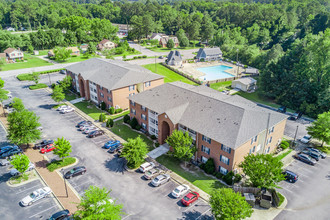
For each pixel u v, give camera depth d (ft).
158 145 193.88
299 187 155.12
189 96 197.06
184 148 160.76
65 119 234.79
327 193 150.10
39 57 467.52
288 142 206.59
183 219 127.75
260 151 179.01
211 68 443.73
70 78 293.23
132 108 223.30
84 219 105.09
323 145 204.33
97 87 260.83
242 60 476.54
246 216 119.65
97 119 236.02
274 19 623.36
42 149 182.60
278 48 416.46
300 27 604.90
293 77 280.31
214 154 163.94
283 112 265.54
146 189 149.28
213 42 572.92
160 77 276.62
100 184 152.05
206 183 154.61
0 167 166.81
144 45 596.29
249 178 156.25
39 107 258.78
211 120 171.12
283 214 133.49
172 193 143.23
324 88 257.96
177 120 180.24
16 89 306.96
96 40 593.83
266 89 302.45
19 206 133.90
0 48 488.44
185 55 520.01
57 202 137.18
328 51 255.70
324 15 505.25
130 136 208.03
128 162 169.37
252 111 174.50
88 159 176.86
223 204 115.34
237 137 153.89
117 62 310.04
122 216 128.47
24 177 154.10
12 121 177.88
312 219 130.62
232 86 341.62
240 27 646.74
